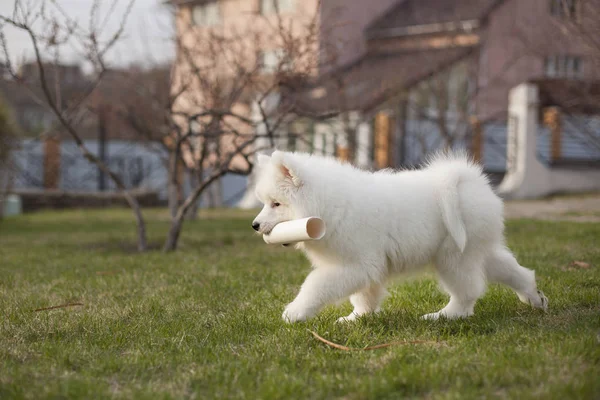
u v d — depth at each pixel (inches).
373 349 147.9
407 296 206.7
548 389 113.0
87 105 392.5
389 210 166.7
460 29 672.4
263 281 243.3
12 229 502.3
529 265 251.8
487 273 182.5
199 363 141.6
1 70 314.7
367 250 164.6
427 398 117.3
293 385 122.0
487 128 806.5
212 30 428.8
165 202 827.4
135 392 123.2
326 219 162.7
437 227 170.1
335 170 169.3
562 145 791.7
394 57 733.9
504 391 118.3
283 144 594.6
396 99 609.0
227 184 892.6
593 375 117.3
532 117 748.0
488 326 164.6
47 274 271.9
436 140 708.7
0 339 163.8
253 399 118.6
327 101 538.0
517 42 705.6
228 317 182.9
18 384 127.8
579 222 433.4
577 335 146.6
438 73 622.8
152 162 890.1
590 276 225.8
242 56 386.6
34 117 1091.9
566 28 362.0
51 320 181.5
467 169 173.9
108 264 298.4
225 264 290.7
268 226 167.0
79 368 141.6
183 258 314.5
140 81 461.7
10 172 657.6
